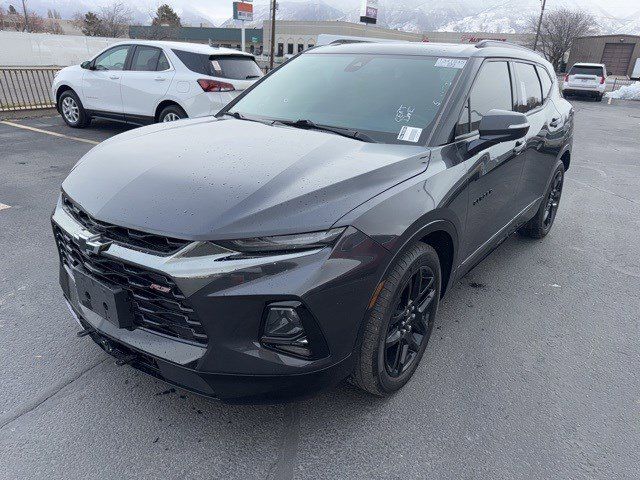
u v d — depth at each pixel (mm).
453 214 2686
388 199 2270
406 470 2232
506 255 4707
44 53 26844
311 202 2102
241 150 2539
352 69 3422
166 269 1956
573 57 63688
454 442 2398
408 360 2711
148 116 8742
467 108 3002
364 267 2102
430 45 3562
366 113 3031
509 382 2857
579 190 7289
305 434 2398
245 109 3449
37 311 3316
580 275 4328
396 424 2488
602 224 5730
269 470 2193
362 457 2287
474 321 3496
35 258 4078
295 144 2654
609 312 3713
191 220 1998
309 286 1958
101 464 2182
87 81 9258
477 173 2936
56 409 2479
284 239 1985
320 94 3303
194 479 2133
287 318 2002
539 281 4180
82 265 2332
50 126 9922
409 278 2418
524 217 4238
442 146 2764
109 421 2420
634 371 3018
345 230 2070
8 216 4938
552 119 4434
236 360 1993
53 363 2816
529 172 4000
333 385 2193
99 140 8758
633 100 28500
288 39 72188
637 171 8805
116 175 2355
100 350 2951
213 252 1950
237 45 77188
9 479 2084
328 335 2061
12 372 2725
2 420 2391
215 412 2508
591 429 2525
